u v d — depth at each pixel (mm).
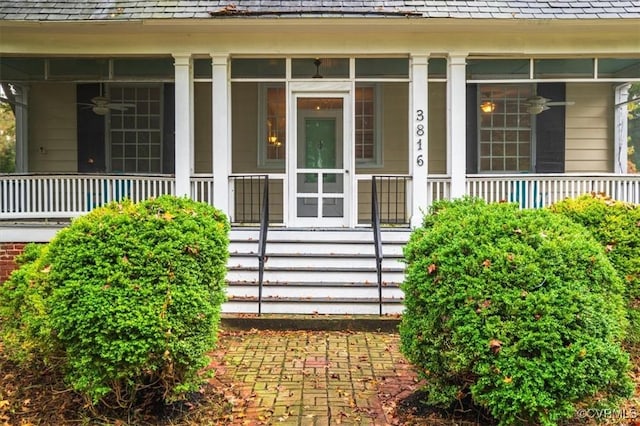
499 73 9820
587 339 3422
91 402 3844
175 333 3736
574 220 5195
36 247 5492
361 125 10328
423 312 3945
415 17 7727
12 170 17000
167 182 8414
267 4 8180
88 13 8008
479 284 3643
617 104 10312
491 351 3473
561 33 8133
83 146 10117
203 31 8070
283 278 7320
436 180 8391
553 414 3326
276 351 5637
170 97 9688
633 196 8422
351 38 8164
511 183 8484
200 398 4262
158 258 3855
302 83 8750
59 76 9844
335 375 4898
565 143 10344
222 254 4270
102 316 3596
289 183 8867
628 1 8219
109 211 4246
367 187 10398
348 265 7543
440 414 3945
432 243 4055
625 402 4105
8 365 4840
